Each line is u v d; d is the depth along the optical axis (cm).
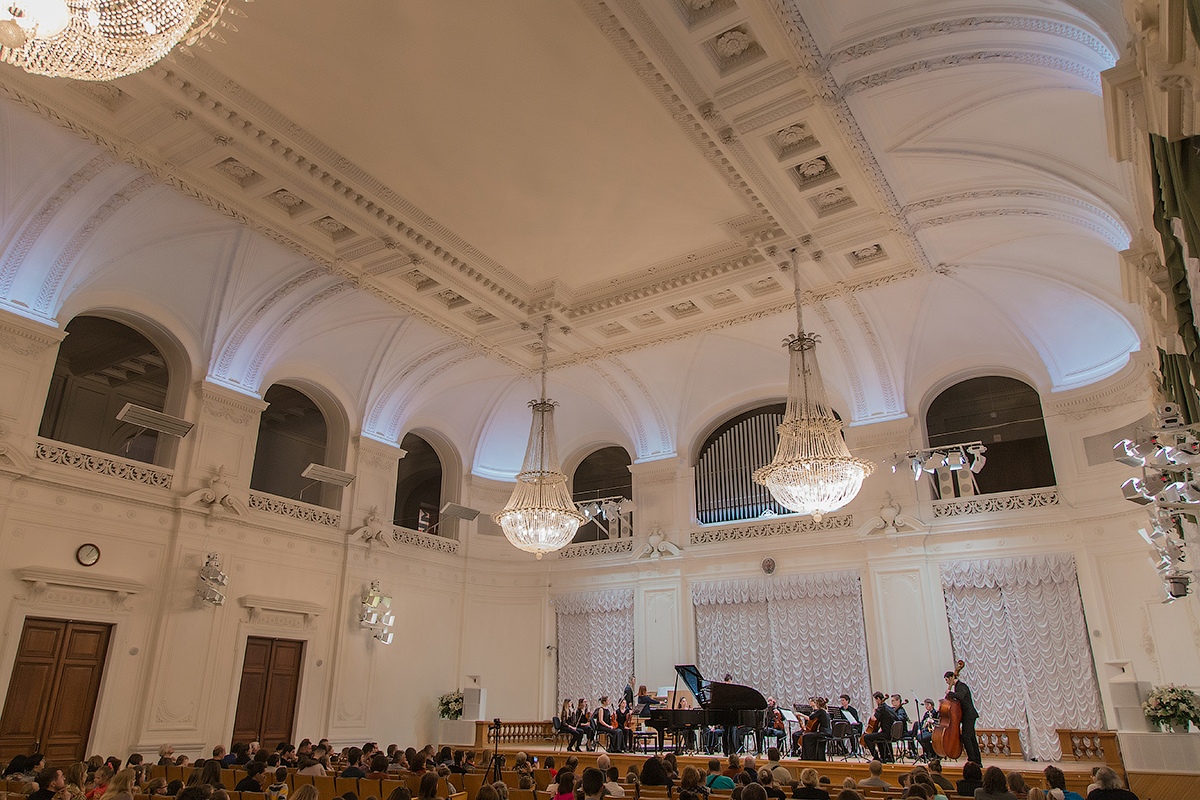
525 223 1316
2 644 1214
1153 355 1168
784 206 1238
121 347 1703
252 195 1235
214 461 1544
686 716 1404
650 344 1716
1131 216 1029
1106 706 1447
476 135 1116
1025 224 1313
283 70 1003
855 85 1001
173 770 1077
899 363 1741
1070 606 1516
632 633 1944
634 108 1061
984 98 1022
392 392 1872
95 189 1245
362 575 1791
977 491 1722
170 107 1052
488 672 1998
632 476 2053
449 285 1459
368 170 1182
